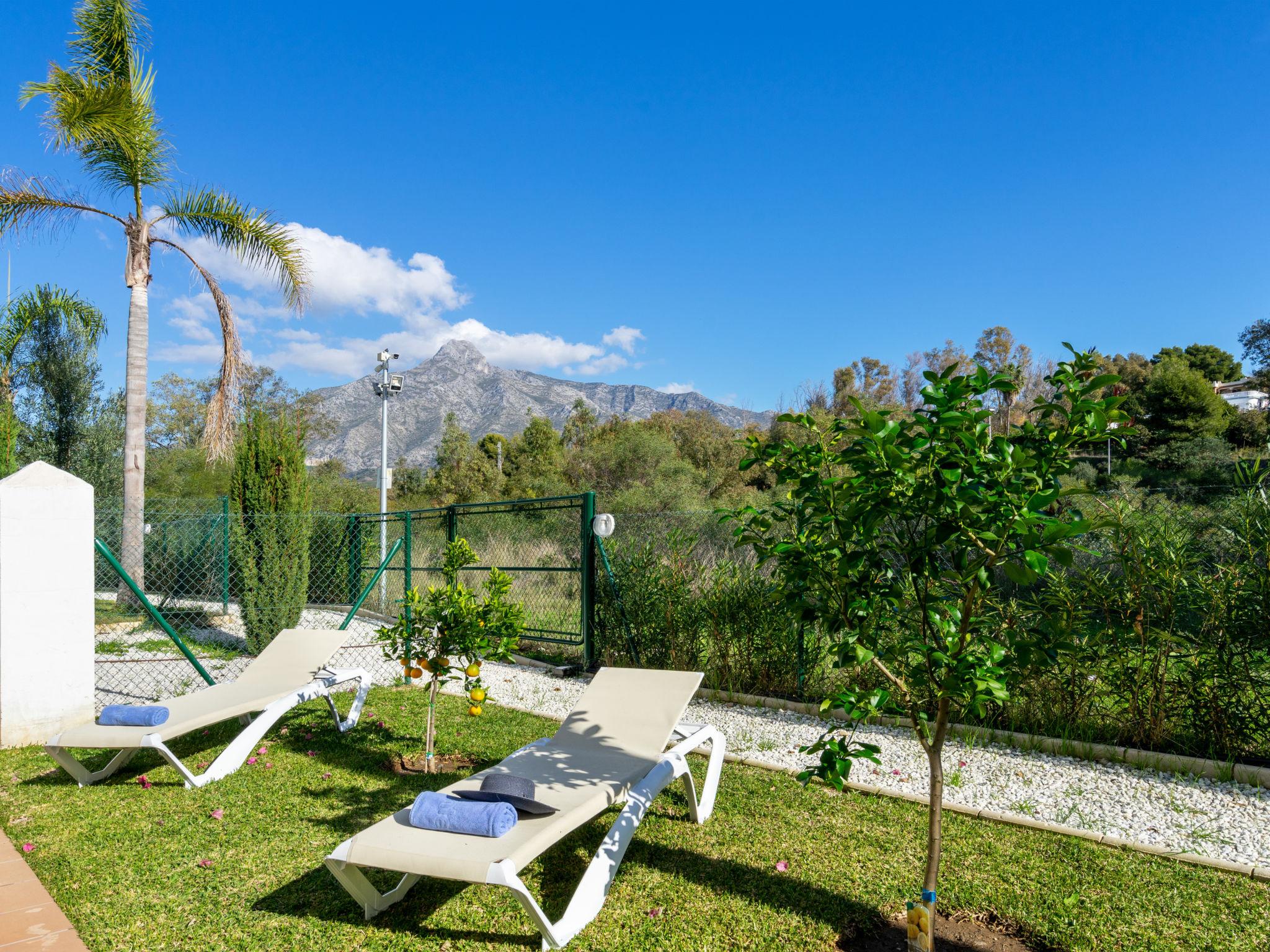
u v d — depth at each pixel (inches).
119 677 295.4
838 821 146.9
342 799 157.8
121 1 404.8
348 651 358.3
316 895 116.9
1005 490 78.6
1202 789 163.2
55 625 199.3
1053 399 89.1
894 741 201.2
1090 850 132.2
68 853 130.6
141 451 410.3
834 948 102.3
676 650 268.1
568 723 153.1
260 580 339.9
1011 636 92.0
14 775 172.1
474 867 95.6
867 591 91.8
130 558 406.0
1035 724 199.5
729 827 144.3
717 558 281.3
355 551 467.8
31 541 196.1
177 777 172.9
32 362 574.2
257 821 145.6
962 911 112.6
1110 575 191.3
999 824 145.3
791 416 95.7
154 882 120.3
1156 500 206.1
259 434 349.1
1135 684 185.6
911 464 79.5
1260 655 172.2
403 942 104.3
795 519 99.9
